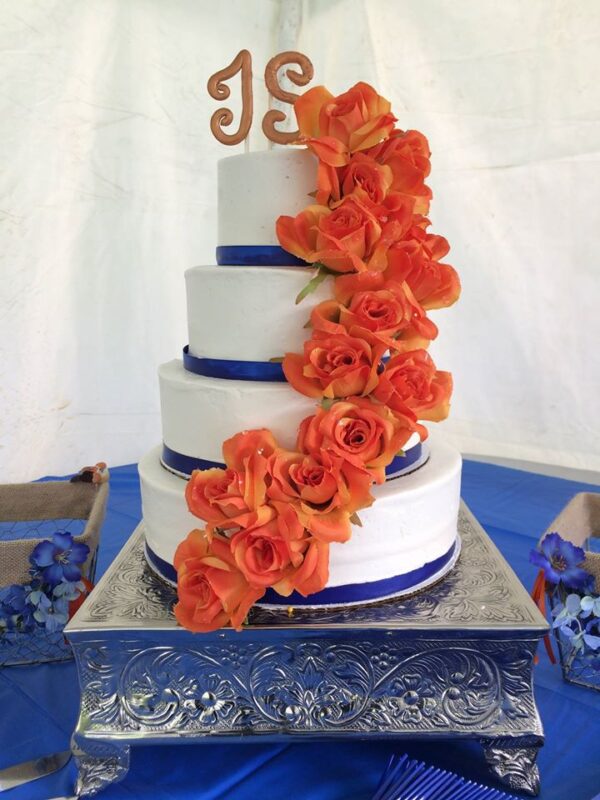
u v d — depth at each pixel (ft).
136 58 8.26
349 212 3.21
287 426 3.46
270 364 3.56
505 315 8.75
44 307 8.09
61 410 8.54
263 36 9.61
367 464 3.10
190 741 3.36
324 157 3.23
